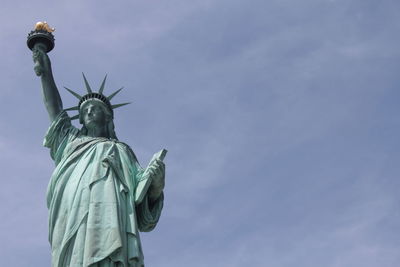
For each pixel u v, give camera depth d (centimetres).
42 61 9956
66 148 9381
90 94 10012
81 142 9388
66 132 9638
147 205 9000
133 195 8844
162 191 9194
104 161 8912
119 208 8475
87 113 9794
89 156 9081
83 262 7956
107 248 8031
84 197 8512
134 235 8312
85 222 8288
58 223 8475
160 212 9162
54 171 9100
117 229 8169
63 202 8675
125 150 9444
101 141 9425
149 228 9075
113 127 9919
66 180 8888
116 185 8744
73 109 10050
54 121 9662
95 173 8775
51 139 9575
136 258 8150
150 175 8988
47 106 9831
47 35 10094
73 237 8206
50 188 8975
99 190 8575
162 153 9238
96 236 8138
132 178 9025
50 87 9900
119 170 8919
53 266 8188
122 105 10131
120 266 7981
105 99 10012
